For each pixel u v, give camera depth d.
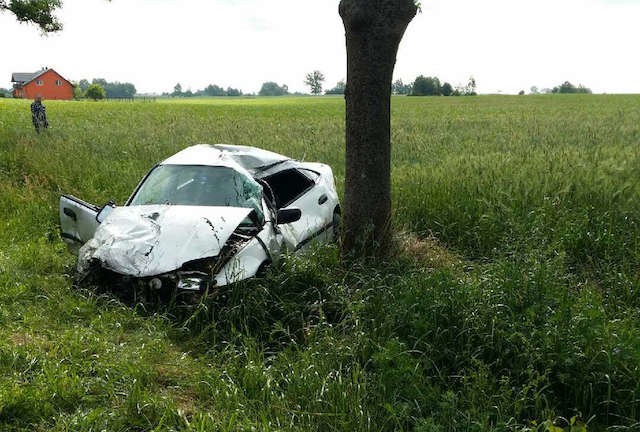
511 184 8.95
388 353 4.23
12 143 15.77
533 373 4.22
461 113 47.84
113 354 4.48
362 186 6.44
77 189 10.83
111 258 5.39
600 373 4.12
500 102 78.44
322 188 7.80
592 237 7.35
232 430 3.58
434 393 4.02
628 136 18.62
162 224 5.66
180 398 4.12
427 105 70.50
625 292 6.14
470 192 9.12
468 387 4.11
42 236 8.13
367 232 6.46
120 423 3.65
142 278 5.33
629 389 4.09
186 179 6.57
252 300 5.32
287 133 22.38
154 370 4.38
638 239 7.36
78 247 6.47
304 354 4.45
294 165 7.85
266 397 4.05
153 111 52.56
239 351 4.73
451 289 5.15
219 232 5.57
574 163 9.84
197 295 5.29
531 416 3.97
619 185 8.65
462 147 16.95
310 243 7.02
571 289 5.92
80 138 17.03
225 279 5.39
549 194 8.74
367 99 6.25
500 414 3.78
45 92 128.50
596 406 4.11
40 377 3.98
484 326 4.71
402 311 4.98
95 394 4.00
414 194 9.36
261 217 6.17
